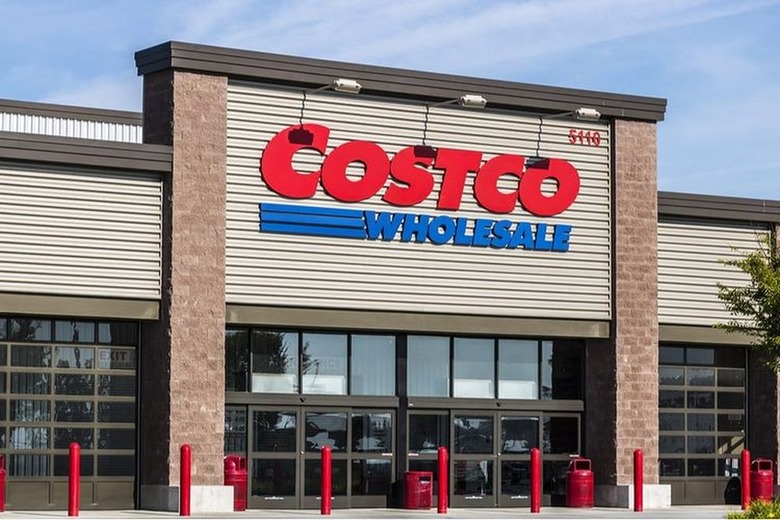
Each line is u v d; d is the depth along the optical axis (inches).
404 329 1385.3
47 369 1266.0
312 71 1343.5
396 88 1380.4
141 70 1315.2
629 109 1492.4
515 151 1448.1
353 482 1378.0
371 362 1400.1
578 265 1467.8
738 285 1565.0
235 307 1311.5
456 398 1427.2
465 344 1444.4
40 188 1239.5
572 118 1476.4
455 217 1413.6
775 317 1341.0
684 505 1533.0
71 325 1278.3
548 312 1448.1
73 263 1247.5
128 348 1300.4
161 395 1275.8
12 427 1246.3
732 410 1574.8
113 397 1291.8
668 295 1525.6
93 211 1259.2
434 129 1411.2
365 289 1368.1
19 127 1437.0
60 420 1267.2
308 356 1373.0
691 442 1547.7
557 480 1467.8
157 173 1288.1
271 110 1337.4
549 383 1478.8
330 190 1357.0
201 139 1298.0
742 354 1585.9
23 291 1225.4
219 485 1279.5
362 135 1378.0
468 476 1425.9
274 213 1328.7
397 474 1395.2
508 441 1450.5
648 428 1478.8
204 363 1284.4
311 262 1346.0
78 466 1158.3
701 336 1536.7
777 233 1582.2
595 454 1477.6
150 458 1286.9
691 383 1556.3
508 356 1462.8
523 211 1446.9
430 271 1398.9
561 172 1462.8
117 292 1263.5
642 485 1429.6
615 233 1478.8
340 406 1375.5
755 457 1576.0
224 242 1302.9
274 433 1348.4
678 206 1526.8
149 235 1280.8
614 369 1466.5
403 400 1405.0
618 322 1471.5
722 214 1546.5
